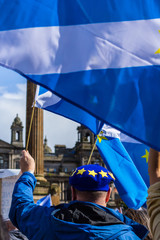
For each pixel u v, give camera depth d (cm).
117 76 259
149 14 278
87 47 262
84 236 213
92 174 234
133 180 384
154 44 271
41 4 259
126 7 277
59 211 229
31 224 229
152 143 236
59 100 381
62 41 256
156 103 252
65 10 263
